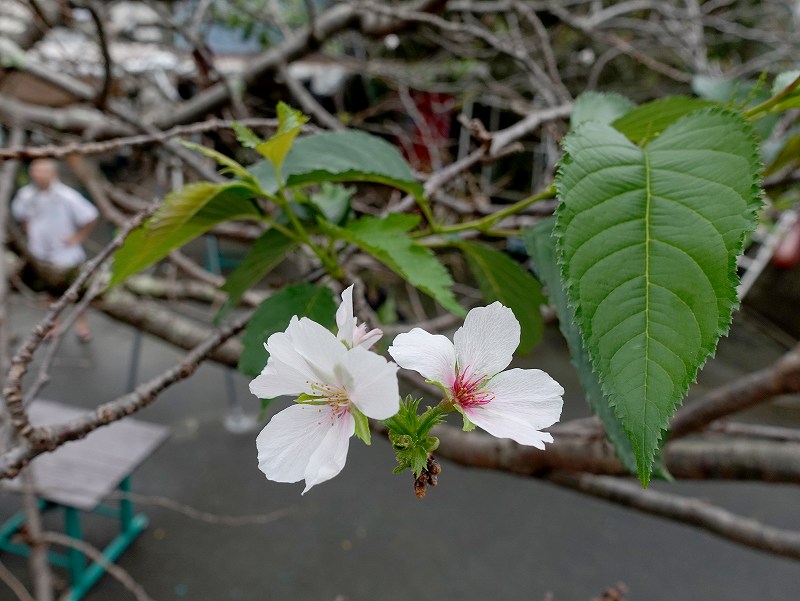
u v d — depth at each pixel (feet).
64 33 2.80
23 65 1.63
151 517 4.00
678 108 0.68
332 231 0.78
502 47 1.91
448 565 3.75
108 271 1.09
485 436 1.38
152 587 3.52
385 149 0.88
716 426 1.64
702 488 4.37
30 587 3.40
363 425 0.48
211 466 4.47
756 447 1.22
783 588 3.66
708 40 3.36
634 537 4.01
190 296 2.02
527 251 0.72
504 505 4.24
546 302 0.88
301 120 0.71
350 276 0.91
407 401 0.53
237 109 1.65
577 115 0.77
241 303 1.51
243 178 0.80
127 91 2.76
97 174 2.11
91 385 4.62
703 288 0.45
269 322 0.81
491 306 0.54
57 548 3.80
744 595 3.60
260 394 0.52
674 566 3.80
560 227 0.48
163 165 2.08
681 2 3.43
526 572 3.73
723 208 0.47
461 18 3.05
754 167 0.47
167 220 0.74
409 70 3.23
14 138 1.81
